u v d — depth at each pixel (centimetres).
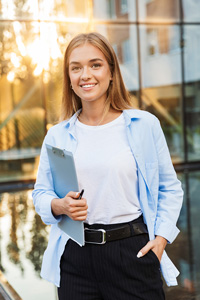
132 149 154
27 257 378
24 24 757
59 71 779
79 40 157
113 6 803
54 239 163
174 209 159
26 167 782
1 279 322
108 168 150
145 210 154
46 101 779
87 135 158
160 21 839
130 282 147
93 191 152
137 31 825
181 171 858
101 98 160
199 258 353
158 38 842
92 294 152
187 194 625
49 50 773
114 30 809
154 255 150
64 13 776
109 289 149
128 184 152
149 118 159
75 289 153
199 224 461
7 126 767
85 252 150
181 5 850
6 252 393
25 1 753
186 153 903
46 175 166
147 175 157
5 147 770
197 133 909
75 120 164
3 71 755
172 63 864
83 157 154
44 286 307
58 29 776
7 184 772
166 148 162
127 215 151
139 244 150
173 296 281
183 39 862
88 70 154
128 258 147
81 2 784
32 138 780
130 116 157
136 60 832
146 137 157
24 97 769
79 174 153
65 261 157
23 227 480
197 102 898
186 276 315
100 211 151
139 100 845
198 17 866
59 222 156
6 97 762
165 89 865
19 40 757
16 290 300
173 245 391
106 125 158
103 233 147
